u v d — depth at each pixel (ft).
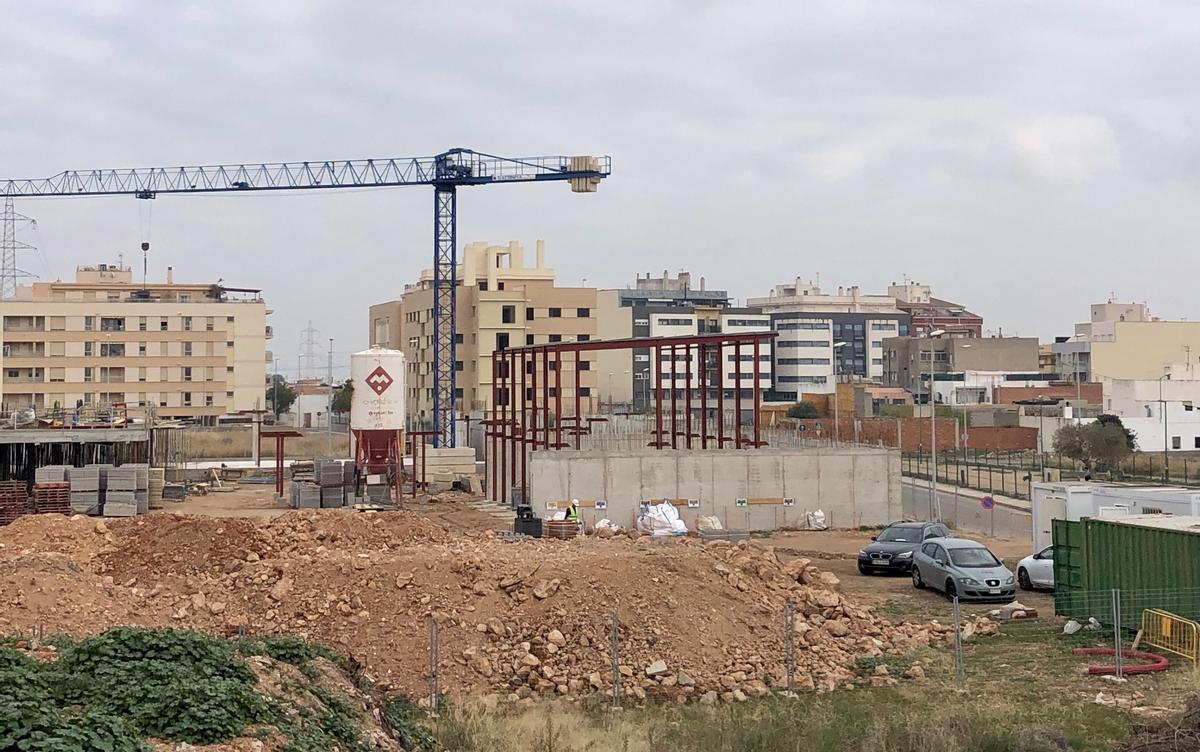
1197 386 425.69
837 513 181.27
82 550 110.52
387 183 401.70
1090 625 93.76
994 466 312.29
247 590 87.92
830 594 93.86
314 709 55.62
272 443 372.99
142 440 221.87
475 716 69.21
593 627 81.20
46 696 47.16
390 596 84.12
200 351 422.41
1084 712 70.49
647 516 168.55
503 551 97.81
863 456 182.50
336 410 585.22
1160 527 88.12
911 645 88.99
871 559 129.80
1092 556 94.07
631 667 78.54
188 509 203.31
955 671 81.41
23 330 404.98
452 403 387.75
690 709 73.56
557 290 459.73
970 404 468.34
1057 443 316.40
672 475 176.04
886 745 63.57
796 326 607.37
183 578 93.86
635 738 66.08
